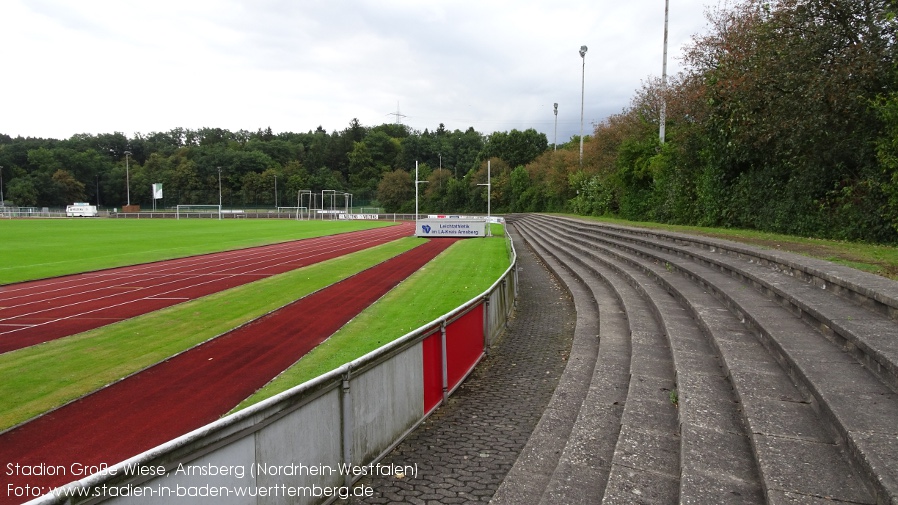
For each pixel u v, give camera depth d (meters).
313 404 3.86
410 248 31.36
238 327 11.34
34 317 12.36
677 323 7.82
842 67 12.84
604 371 6.65
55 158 121.62
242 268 21.50
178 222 71.25
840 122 13.41
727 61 17.55
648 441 4.34
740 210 19.50
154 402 7.12
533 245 31.66
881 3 12.77
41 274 19.38
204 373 8.32
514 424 5.82
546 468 4.43
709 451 3.80
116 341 10.23
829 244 11.73
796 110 13.91
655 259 14.12
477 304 8.16
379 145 138.25
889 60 12.55
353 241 37.16
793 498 2.94
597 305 11.67
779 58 14.52
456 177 125.75
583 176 53.72
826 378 4.29
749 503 3.13
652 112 36.59
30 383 7.87
